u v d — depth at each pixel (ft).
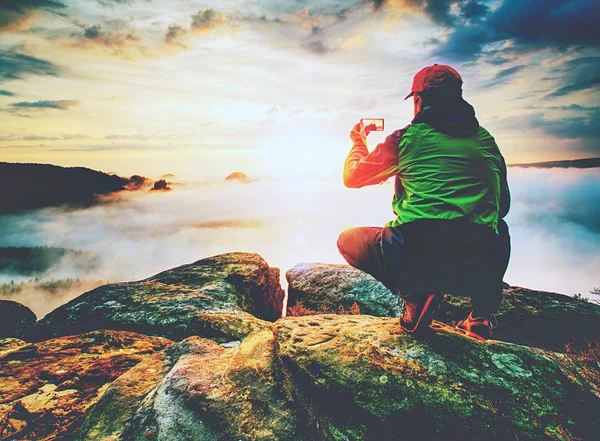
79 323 19.79
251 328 15.24
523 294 19.53
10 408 11.06
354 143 10.28
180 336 18.35
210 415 9.34
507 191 9.12
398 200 9.18
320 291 26.14
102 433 9.57
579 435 8.38
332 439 8.77
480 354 10.19
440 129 8.42
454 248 8.03
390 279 9.49
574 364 11.59
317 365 9.99
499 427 8.44
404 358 9.87
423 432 8.61
